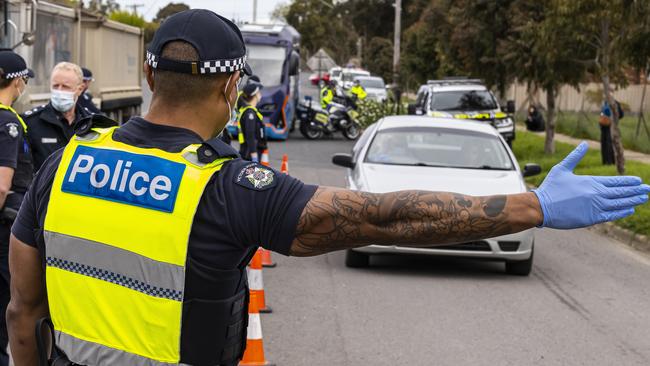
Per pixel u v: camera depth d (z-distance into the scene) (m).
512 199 2.45
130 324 2.47
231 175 2.46
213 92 2.54
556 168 2.46
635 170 18.70
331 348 7.08
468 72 28.91
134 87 23.30
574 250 12.33
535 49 21.05
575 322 8.16
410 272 10.27
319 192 2.47
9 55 5.44
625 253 12.27
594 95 31.58
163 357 2.45
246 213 2.42
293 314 8.16
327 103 32.16
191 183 2.42
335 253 11.31
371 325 7.82
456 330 7.72
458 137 11.66
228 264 2.44
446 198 2.48
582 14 17.39
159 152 2.48
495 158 11.32
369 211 2.46
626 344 7.46
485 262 11.13
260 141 14.12
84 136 2.62
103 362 2.50
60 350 2.58
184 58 2.47
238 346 2.57
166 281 2.42
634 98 29.77
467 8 26.36
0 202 5.20
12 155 5.23
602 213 2.39
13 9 13.02
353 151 12.61
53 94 5.94
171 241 2.40
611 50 17.89
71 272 2.54
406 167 11.07
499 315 8.30
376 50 74.06
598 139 29.55
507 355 7.03
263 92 29.47
